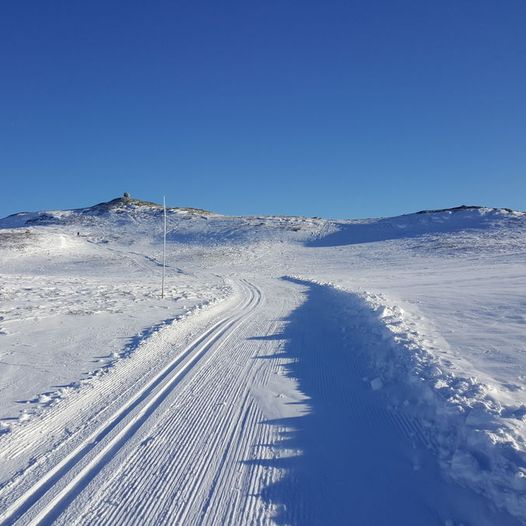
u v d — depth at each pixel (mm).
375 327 12172
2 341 12172
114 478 5324
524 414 5727
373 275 36625
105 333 13219
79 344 11836
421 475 5203
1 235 66125
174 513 4652
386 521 4480
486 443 5086
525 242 52812
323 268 46656
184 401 7727
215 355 10773
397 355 9258
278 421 6824
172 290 26188
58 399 7816
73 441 6281
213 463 5625
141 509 4727
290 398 7762
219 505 4770
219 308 18797
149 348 11344
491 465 4820
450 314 14148
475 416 5762
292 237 72125
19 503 4867
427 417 6480
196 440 6258
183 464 5621
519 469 4527
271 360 10242
